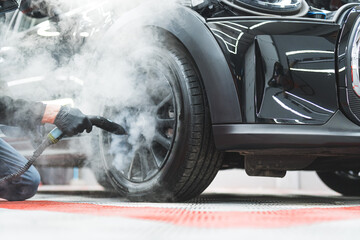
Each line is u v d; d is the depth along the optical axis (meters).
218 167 2.30
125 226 1.15
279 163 2.37
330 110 2.12
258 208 1.92
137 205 2.05
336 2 2.68
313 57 2.13
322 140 2.06
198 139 2.19
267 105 2.08
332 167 2.83
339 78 2.14
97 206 1.94
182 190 2.31
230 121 2.12
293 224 1.21
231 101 2.11
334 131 2.08
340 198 3.22
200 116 2.20
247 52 2.12
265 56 2.11
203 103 2.21
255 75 2.10
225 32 2.17
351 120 2.13
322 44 2.16
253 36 2.14
